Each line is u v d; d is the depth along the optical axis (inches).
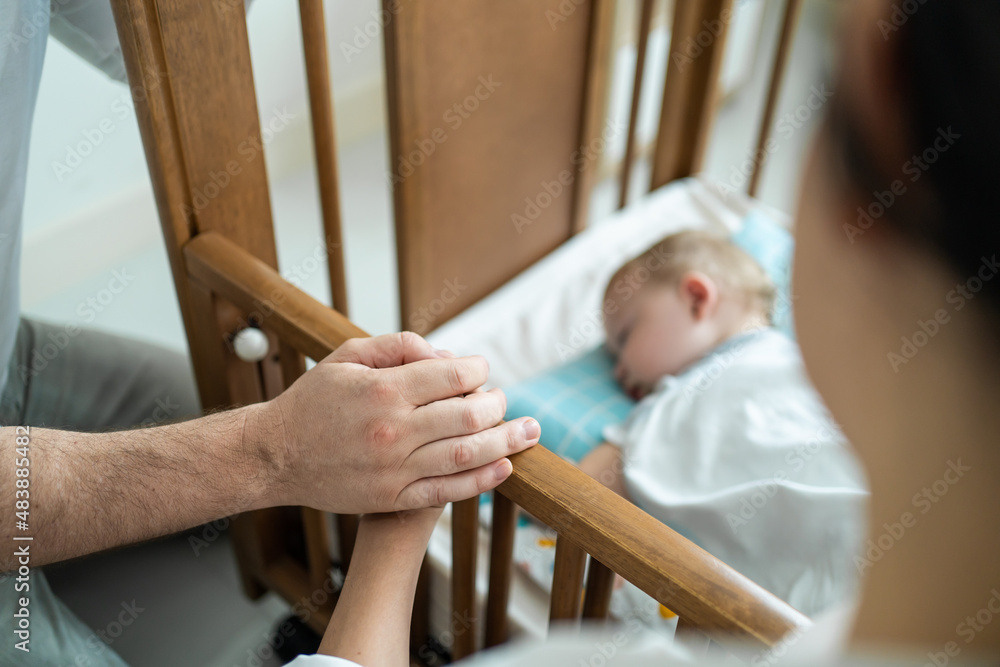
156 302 64.1
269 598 50.5
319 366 25.0
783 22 54.6
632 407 47.9
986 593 8.4
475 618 32.7
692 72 58.1
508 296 58.2
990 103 6.1
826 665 10.9
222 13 28.6
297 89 55.1
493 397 23.7
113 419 43.3
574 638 16.3
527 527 41.2
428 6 40.3
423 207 48.5
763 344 44.6
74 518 24.5
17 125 27.8
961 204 6.5
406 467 23.2
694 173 64.7
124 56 27.4
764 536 37.0
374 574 23.6
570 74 53.2
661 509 38.9
